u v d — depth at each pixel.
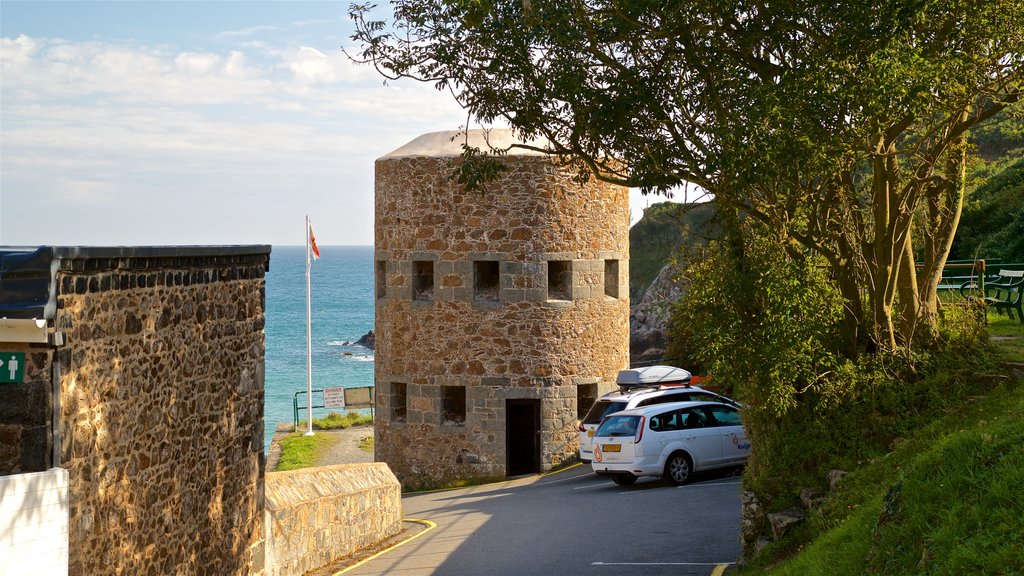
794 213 11.84
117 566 8.95
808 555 8.93
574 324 26.67
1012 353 13.45
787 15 11.23
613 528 15.38
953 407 11.80
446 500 22.20
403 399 28.34
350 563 14.77
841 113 10.75
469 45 12.40
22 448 7.75
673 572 12.00
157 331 9.80
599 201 26.98
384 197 27.56
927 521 7.38
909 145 12.54
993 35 10.72
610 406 22.97
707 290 12.02
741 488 12.90
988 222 32.56
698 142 11.77
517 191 26.27
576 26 11.70
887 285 12.35
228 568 11.66
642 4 11.21
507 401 26.64
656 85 11.87
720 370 12.05
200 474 10.91
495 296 27.03
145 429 9.53
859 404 12.23
